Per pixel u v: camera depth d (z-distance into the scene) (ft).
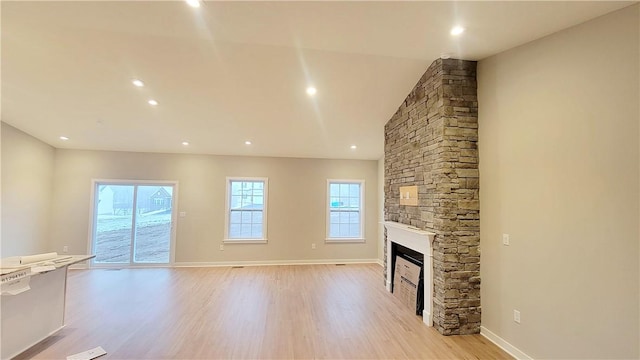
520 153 8.93
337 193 22.70
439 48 9.59
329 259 22.04
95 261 20.21
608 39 6.76
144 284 16.43
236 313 12.29
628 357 6.30
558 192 7.78
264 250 21.50
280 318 11.81
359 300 13.94
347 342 9.86
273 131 17.20
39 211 18.78
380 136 17.94
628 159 6.34
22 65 11.09
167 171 20.90
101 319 11.61
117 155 20.49
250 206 21.86
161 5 7.54
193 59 10.73
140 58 10.69
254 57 10.63
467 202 10.49
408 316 12.02
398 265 14.34
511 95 9.29
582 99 7.26
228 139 18.44
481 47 9.38
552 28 7.75
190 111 14.74
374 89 12.91
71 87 12.64
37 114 15.17
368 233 22.50
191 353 9.12
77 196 20.06
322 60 10.84
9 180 16.81
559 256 7.72
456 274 10.35
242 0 7.20
